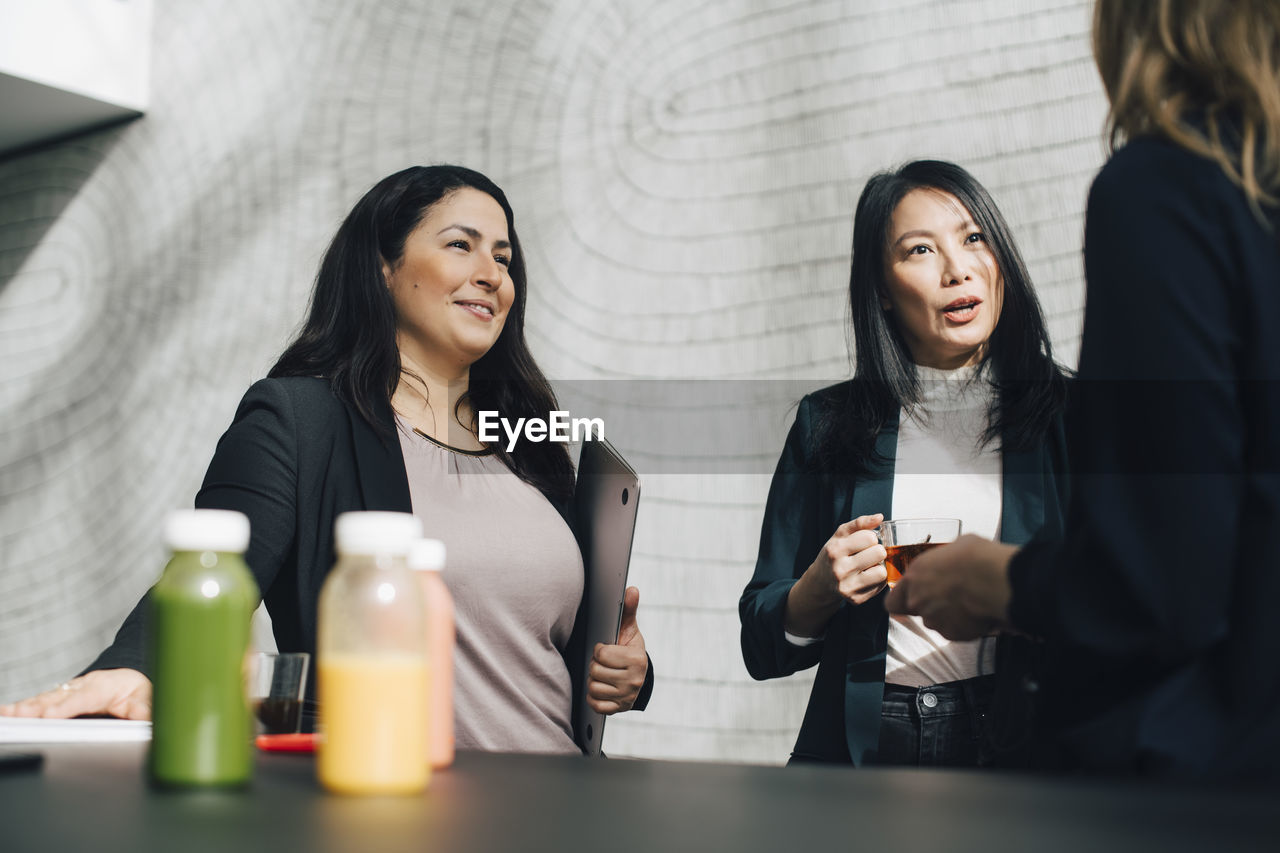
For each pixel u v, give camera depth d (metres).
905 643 1.50
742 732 2.68
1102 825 0.52
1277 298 0.72
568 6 3.16
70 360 3.91
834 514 1.67
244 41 3.64
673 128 2.99
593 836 0.50
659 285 2.96
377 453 1.50
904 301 1.71
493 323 1.72
